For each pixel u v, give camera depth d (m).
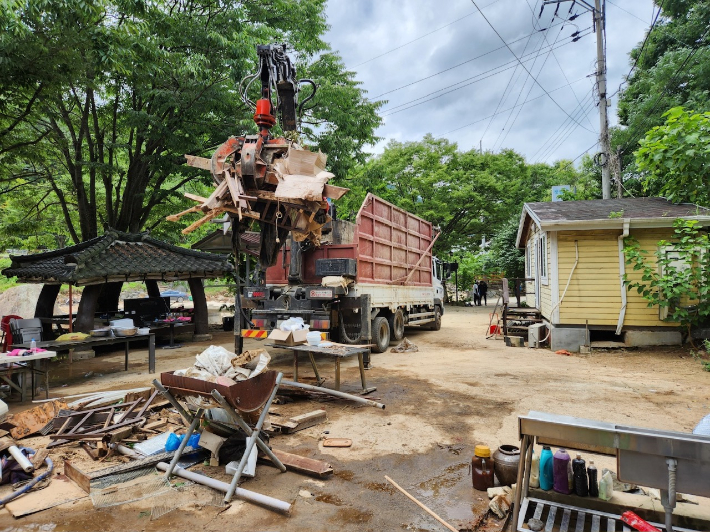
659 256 9.35
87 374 7.97
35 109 9.76
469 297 28.22
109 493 3.34
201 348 10.98
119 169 13.61
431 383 6.80
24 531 2.88
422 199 25.58
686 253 9.23
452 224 26.22
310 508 3.16
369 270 9.37
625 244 9.79
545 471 3.13
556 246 10.24
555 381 6.91
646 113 16.45
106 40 8.48
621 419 5.01
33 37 7.30
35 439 4.53
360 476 3.67
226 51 12.18
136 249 11.07
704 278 9.37
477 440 4.43
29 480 3.61
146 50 9.57
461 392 6.25
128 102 13.98
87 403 5.42
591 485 3.00
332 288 7.82
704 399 5.83
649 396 5.99
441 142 25.27
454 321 16.97
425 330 14.14
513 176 25.97
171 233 18.80
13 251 26.97
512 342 10.88
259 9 14.35
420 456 4.07
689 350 9.16
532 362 8.59
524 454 2.79
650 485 2.47
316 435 4.61
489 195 24.84
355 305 8.38
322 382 6.62
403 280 11.28
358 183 19.44
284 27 15.36
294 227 5.37
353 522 2.98
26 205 17.38
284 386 5.95
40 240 21.19
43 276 9.87
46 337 10.66
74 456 4.13
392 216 10.71
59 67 8.09
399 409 5.47
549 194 28.47
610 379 7.04
